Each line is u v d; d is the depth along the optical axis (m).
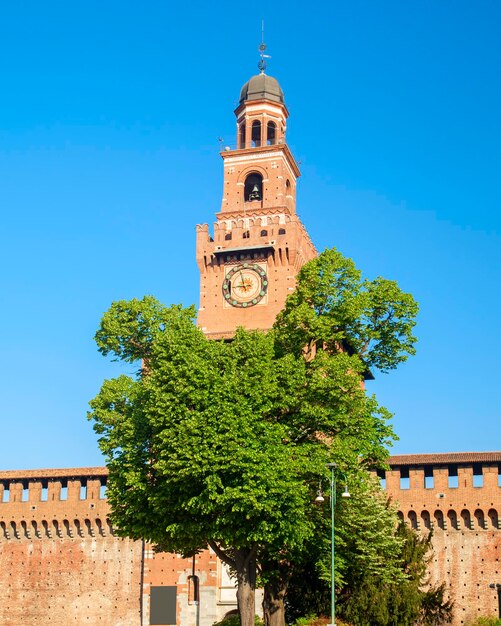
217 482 55.34
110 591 87.19
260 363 59.56
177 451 56.16
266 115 100.12
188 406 58.50
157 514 59.03
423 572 69.94
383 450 61.75
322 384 59.66
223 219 95.25
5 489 93.38
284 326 65.56
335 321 64.38
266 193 95.88
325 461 58.09
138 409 61.88
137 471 59.84
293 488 55.91
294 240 91.06
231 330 90.56
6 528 91.56
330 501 61.03
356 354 63.12
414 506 81.56
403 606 65.00
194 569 83.00
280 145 96.94
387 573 66.75
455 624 78.62
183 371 58.75
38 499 91.31
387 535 68.69
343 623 64.56
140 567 86.88
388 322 66.94
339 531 62.28
